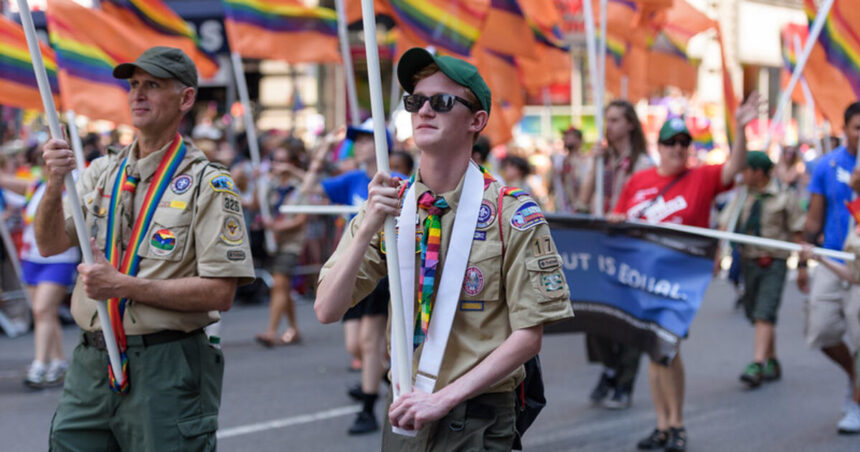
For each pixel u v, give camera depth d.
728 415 6.88
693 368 8.59
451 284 2.79
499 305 2.82
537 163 17.66
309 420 6.70
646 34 10.00
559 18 10.52
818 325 6.38
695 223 5.91
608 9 8.75
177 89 3.49
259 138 15.70
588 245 5.86
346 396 7.46
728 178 5.88
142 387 3.36
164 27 7.70
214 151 10.66
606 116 6.99
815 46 6.70
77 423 3.43
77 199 3.24
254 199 11.83
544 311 2.74
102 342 3.40
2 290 10.30
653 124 19.67
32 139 13.75
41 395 7.43
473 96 2.80
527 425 3.09
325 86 20.67
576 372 8.41
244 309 12.41
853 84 6.59
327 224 13.61
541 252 2.78
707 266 5.68
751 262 8.09
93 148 9.74
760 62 26.53
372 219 2.68
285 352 9.38
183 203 3.44
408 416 2.67
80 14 6.46
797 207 7.99
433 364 2.77
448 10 8.27
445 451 2.84
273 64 20.80
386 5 8.31
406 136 11.56
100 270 3.25
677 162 5.99
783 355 9.16
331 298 2.72
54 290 7.73
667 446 5.86
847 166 6.27
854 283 5.88
